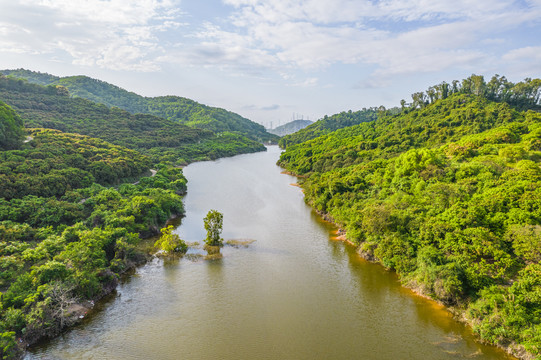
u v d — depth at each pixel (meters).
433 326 46.25
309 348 42.41
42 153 103.75
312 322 48.00
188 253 72.50
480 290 46.78
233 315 49.75
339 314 49.94
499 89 182.38
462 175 77.81
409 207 68.94
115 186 118.75
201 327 46.66
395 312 50.06
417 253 58.91
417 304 51.75
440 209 63.88
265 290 57.16
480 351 40.69
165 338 44.12
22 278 47.59
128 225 75.31
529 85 169.38
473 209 57.56
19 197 79.88
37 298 45.09
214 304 52.66
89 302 51.16
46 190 85.06
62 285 47.53
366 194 92.75
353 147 172.62
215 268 65.56
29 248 56.84
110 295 54.75
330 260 69.12
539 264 45.62
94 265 55.81
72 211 77.88
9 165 88.25
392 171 98.81
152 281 59.91
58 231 69.75
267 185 150.75
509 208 57.06
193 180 157.62
